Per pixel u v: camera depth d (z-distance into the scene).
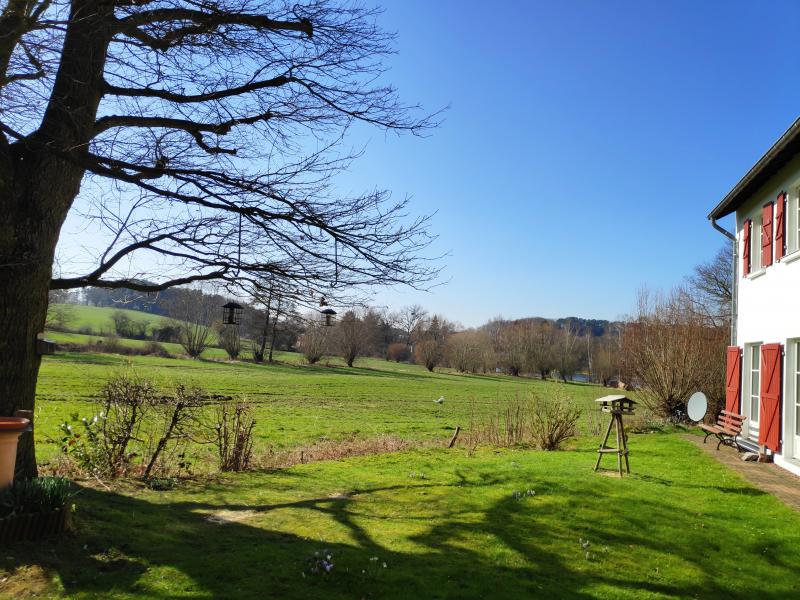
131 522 6.17
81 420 8.88
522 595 5.00
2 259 5.82
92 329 54.38
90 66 6.32
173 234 6.77
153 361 44.31
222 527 6.45
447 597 4.85
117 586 4.56
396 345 84.06
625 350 29.36
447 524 6.94
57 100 5.68
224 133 7.19
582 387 46.06
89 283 6.57
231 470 10.17
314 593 4.72
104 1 5.93
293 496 8.27
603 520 7.18
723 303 36.81
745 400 13.79
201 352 52.66
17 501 5.22
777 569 5.92
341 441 16.45
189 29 6.41
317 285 7.13
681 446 13.86
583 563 5.84
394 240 7.18
